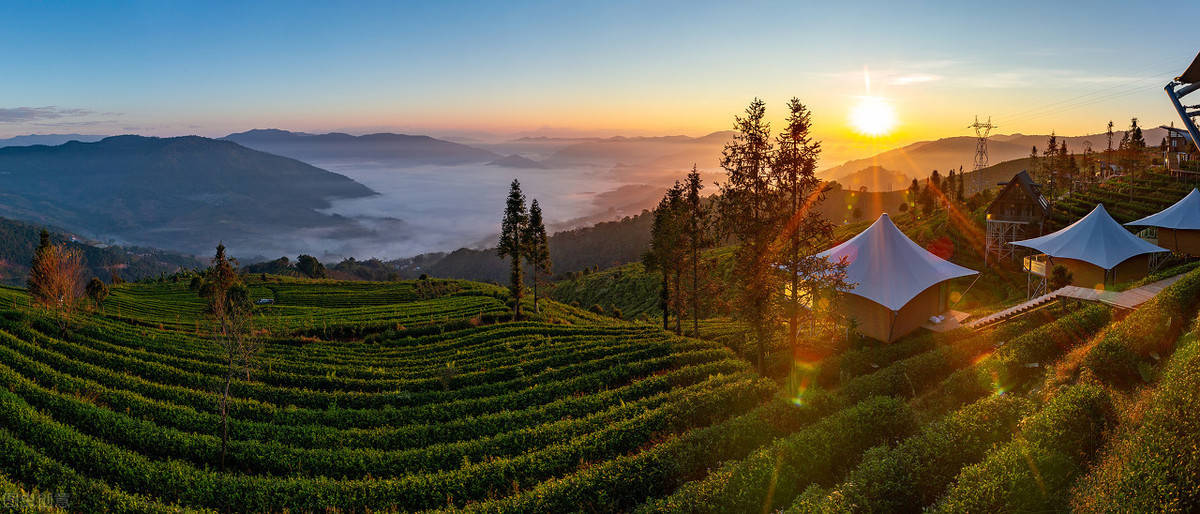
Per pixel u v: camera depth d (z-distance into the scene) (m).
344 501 19.28
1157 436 12.29
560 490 17.70
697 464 18.92
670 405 24.41
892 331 34.62
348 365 37.41
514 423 26.06
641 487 17.92
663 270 47.12
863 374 28.52
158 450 22.89
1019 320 32.12
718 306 30.28
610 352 38.22
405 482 20.09
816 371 28.09
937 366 25.81
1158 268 45.44
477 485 19.72
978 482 13.73
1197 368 14.14
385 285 99.31
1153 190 75.56
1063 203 76.94
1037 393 19.81
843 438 17.98
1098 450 14.61
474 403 28.89
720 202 27.16
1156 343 20.62
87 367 31.06
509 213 56.44
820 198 25.36
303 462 22.30
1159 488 10.98
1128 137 95.19
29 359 29.66
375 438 24.70
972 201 87.00
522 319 58.12
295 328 51.69
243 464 22.53
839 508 13.55
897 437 18.47
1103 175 100.94
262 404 28.23
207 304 62.47
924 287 35.31
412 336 49.50
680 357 34.53
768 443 19.72
